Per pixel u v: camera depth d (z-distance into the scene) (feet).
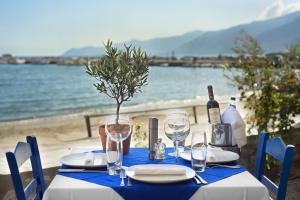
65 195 6.31
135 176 6.72
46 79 184.44
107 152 7.11
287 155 7.27
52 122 41.93
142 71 8.38
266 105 14.57
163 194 6.36
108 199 6.33
